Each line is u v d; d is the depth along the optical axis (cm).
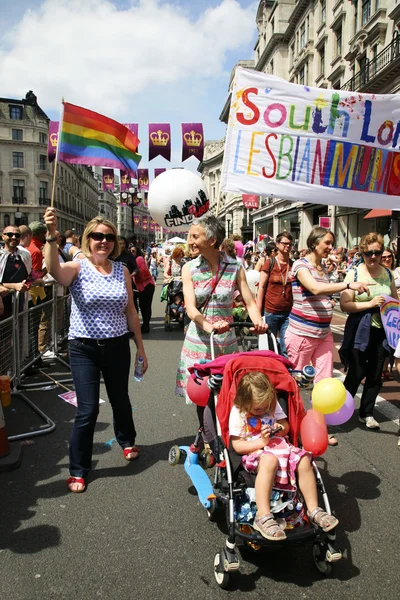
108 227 357
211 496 287
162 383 612
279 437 271
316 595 235
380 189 562
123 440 393
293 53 3647
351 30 2544
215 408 294
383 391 583
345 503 322
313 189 544
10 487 343
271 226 4188
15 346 564
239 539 276
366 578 248
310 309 432
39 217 6481
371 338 455
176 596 234
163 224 864
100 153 475
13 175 6309
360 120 543
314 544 254
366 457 395
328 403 293
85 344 351
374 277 455
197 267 353
